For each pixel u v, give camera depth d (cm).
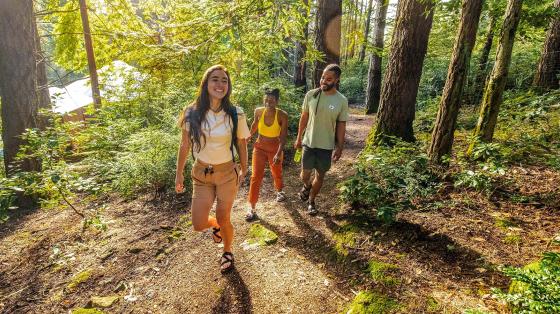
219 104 247
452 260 257
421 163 385
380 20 1185
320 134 346
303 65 1148
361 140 812
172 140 505
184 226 378
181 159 264
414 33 527
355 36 837
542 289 158
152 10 964
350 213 370
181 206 432
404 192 359
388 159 424
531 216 309
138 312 250
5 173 545
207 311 244
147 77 836
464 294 218
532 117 561
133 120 692
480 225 303
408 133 579
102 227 367
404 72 545
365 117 1223
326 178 527
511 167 422
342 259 283
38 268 318
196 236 354
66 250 345
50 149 452
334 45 724
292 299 246
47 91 910
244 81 782
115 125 654
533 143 486
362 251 287
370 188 341
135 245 344
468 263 250
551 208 318
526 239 271
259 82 847
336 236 323
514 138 524
